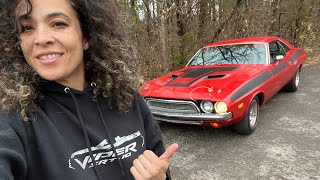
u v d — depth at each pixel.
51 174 0.84
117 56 1.18
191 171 3.04
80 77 1.06
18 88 0.85
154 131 1.30
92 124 1.01
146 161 0.93
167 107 3.79
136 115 1.18
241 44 5.18
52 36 0.90
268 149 3.44
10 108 0.82
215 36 8.50
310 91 6.10
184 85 3.88
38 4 0.88
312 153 3.29
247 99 3.63
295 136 3.79
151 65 6.80
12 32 0.89
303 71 8.66
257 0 9.31
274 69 4.60
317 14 12.95
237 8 8.66
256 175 2.87
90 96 1.04
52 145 0.87
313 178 2.76
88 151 0.95
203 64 5.06
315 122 4.27
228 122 3.44
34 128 0.85
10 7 0.87
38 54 0.89
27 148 0.83
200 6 7.91
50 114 0.92
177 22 7.61
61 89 0.95
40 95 0.91
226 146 3.59
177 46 7.45
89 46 1.11
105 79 1.11
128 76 1.18
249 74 4.07
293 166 3.01
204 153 3.44
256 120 4.02
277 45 5.46
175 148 0.95
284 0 10.89
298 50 6.21
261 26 9.84
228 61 4.88
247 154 3.34
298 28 11.88
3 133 0.77
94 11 1.05
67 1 0.94
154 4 6.86
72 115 0.95
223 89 3.55
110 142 1.03
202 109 3.51
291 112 4.78
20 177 0.81
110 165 1.01
